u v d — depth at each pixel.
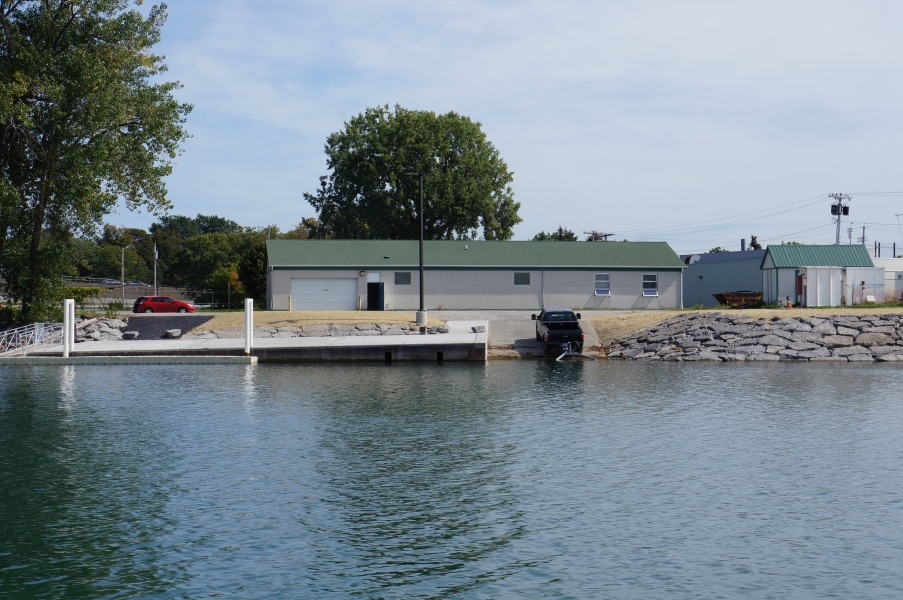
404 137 88.12
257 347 41.47
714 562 12.90
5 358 39.97
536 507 15.70
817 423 23.78
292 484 17.30
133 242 161.62
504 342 45.44
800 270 59.59
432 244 67.06
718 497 16.25
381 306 61.19
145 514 15.36
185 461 19.22
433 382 33.00
